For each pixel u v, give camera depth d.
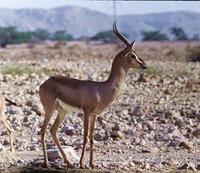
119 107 45.69
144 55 123.19
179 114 42.59
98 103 27.67
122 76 28.33
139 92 54.19
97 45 194.00
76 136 35.25
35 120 39.09
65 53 130.62
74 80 27.78
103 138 34.31
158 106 46.31
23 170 26.89
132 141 33.91
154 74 69.75
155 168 27.83
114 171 26.84
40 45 199.00
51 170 26.89
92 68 79.19
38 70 69.69
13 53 126.12
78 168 27.28
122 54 28.33
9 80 59.16
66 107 27.66
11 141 31.14
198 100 50.44
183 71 74.31
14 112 41.25
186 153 31.78
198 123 39.62
